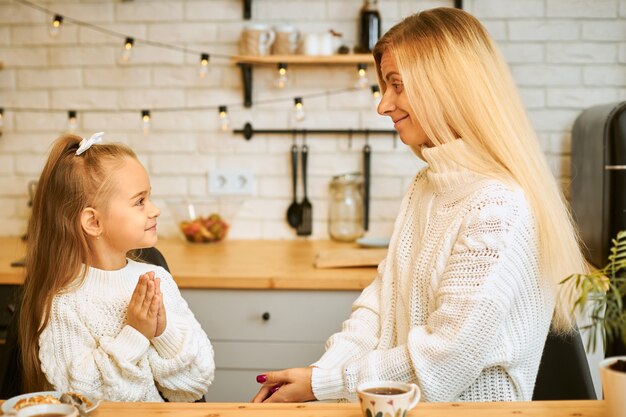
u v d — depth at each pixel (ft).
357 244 10.04
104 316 5.36
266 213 10.56
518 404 4.13
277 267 8.62
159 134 10.55
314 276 8.16
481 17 10.03
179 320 5.43
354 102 10.32
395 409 3.75
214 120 10.46
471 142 4.97
